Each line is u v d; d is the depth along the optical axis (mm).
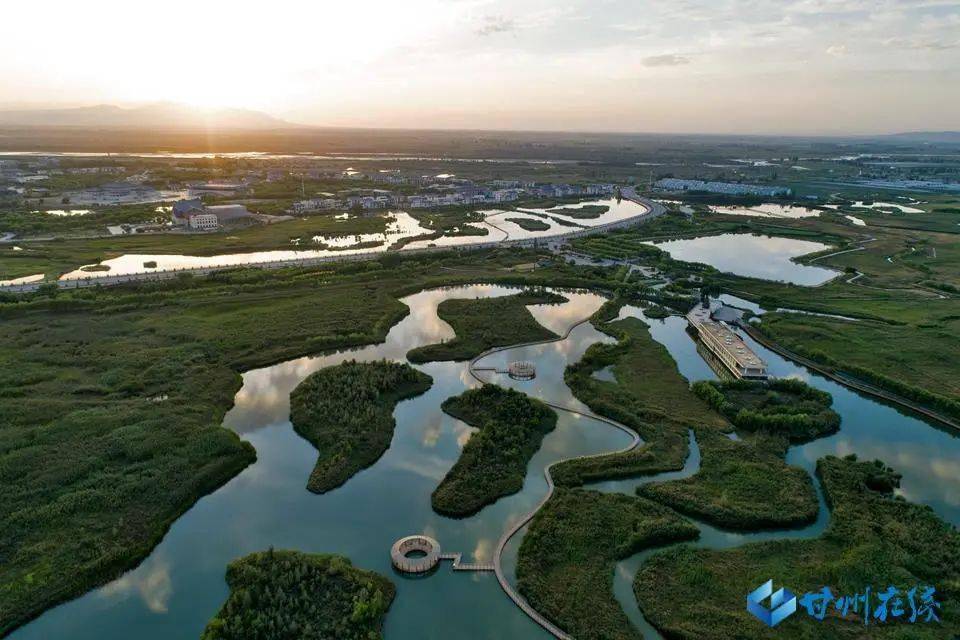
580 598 71938
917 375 136875
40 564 75750
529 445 107062
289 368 141750
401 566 76938
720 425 114500
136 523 84562
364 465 101375
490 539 83938
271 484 96812
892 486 95500
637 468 99562
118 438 103750
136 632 68312
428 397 128000
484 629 68688
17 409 112438
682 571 75562
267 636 65188
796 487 93562
